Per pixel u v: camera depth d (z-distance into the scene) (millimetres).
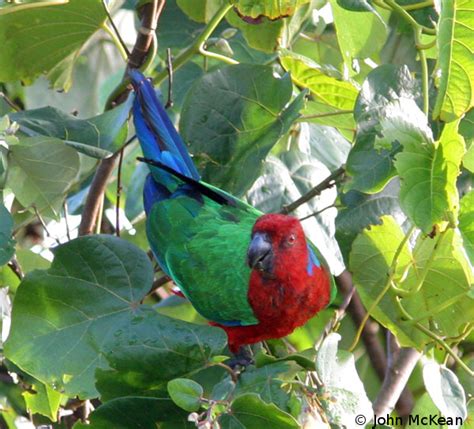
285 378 7027
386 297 8695
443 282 8477
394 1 9328
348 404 6992
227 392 6906
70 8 9117
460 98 8203
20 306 7902
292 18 9562
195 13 9617
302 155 9891
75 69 11289
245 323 9391
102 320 7852
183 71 10719
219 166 8984
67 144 8305
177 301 10859
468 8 7746
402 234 8414
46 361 7797
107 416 7324
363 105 8312
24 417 9797
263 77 8828
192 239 9586
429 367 8227
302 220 9312
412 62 10961
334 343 7098
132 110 9781
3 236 7789
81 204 11141
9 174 8508
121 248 8039
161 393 7250
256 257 8969
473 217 8180
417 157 7824
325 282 9531
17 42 9359
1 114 10312
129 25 11523
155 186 10141
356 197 8828
